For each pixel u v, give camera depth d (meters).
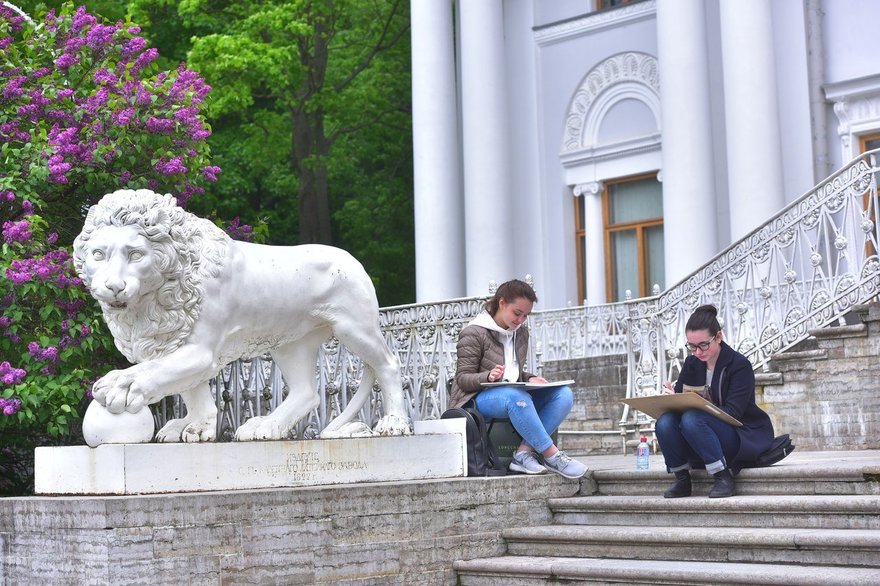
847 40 20.72
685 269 20.30
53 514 6.15
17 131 9.42
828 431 11.46
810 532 6.63
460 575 7.45
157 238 6.43
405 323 9.40
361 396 7.77
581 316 19.62
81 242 6.45
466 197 23.92
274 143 29.33
